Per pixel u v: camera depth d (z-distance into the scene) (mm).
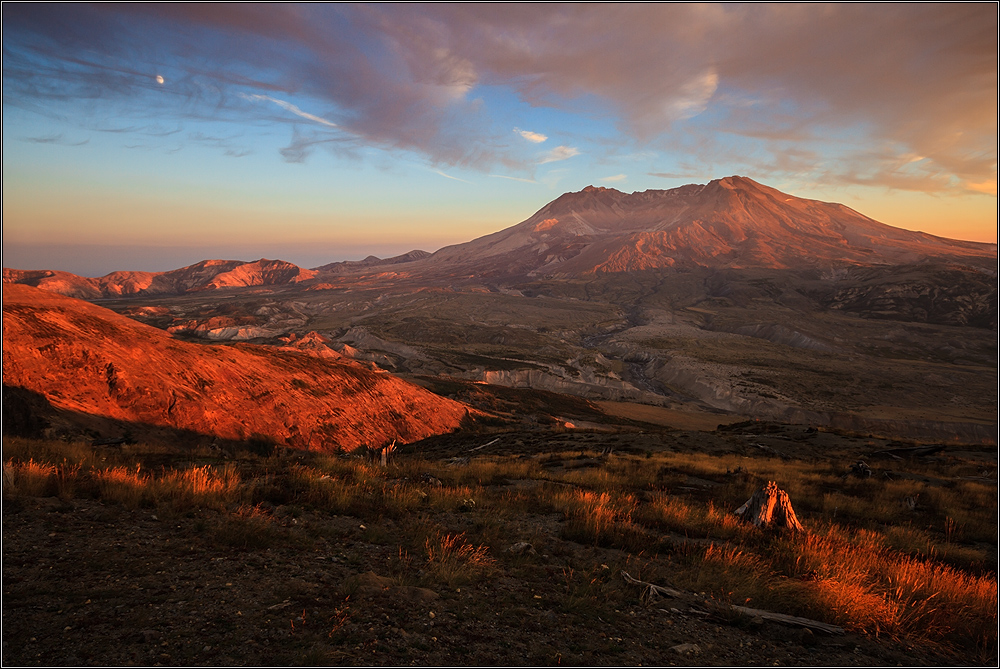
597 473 19234
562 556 8594
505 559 8094
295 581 6145
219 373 49188
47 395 33656
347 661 4344
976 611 6969
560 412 107812
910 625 6500
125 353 42781
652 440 34500
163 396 41281
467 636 5137
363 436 54469
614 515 11758
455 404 77812
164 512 8500
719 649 5500
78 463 13008
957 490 19188
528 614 5914
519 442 38938
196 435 40281
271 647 4500
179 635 4586
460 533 9250
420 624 5270
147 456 17422
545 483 16234
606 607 6344
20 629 4453
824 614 6656
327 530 8586
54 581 5547
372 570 6898
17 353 34688
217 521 8430
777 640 5918
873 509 15539
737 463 25719
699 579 7605
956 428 124375
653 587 6965
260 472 13625
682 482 18516
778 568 8656
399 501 11469
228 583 5914
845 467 24781
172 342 49625
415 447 49188
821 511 15516
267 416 48188
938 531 13547
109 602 5172
